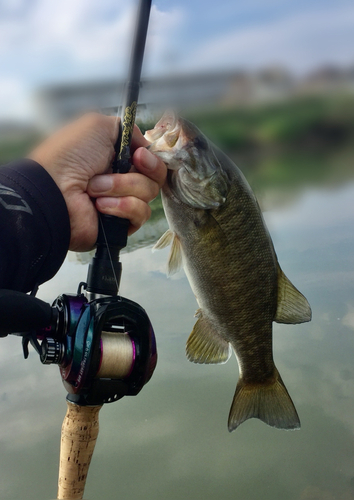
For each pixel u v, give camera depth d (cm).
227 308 49
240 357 51
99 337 30
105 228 36
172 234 47
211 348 50
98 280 34
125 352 31
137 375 31
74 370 30
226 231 48
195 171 45
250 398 51
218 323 50
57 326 30
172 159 45
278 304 51
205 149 46
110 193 36
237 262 48
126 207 36
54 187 34
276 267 51
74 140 37
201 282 48
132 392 32
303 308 51
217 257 48
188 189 46
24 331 29
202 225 47
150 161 38
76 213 36
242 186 48
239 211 48
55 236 33
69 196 36
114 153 39
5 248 31
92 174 37
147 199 38
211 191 46
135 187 37
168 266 47
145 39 35
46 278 34
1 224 31
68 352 30
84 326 30
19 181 33
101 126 38
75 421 33
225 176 47
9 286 31
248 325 50
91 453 34
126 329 32
